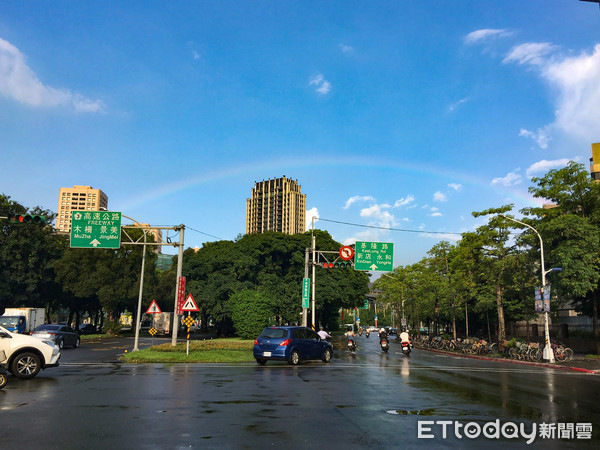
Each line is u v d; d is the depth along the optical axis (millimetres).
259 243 51406
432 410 9383
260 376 15516
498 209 34531
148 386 12469
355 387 12859
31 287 52062
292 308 50688
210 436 6930
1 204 50219
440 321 67375
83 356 25422
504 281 33875
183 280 27625
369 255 35812
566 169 30953
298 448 6344
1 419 8039
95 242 27047
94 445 6367
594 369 21984
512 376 17516
